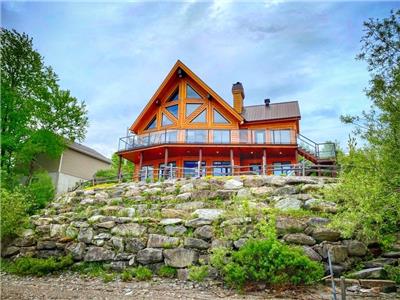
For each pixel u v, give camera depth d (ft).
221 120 77.56
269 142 69.67
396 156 18.47
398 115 17.79
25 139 72.84
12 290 27.25
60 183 92.07
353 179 20.68
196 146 69.51
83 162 103.19
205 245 31.76
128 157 80.23
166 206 41.55
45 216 46.93
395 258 27.71
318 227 30.55
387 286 23.93
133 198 46.32
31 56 72.38
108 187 52.75
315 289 24.77
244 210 34.47
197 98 79.56
